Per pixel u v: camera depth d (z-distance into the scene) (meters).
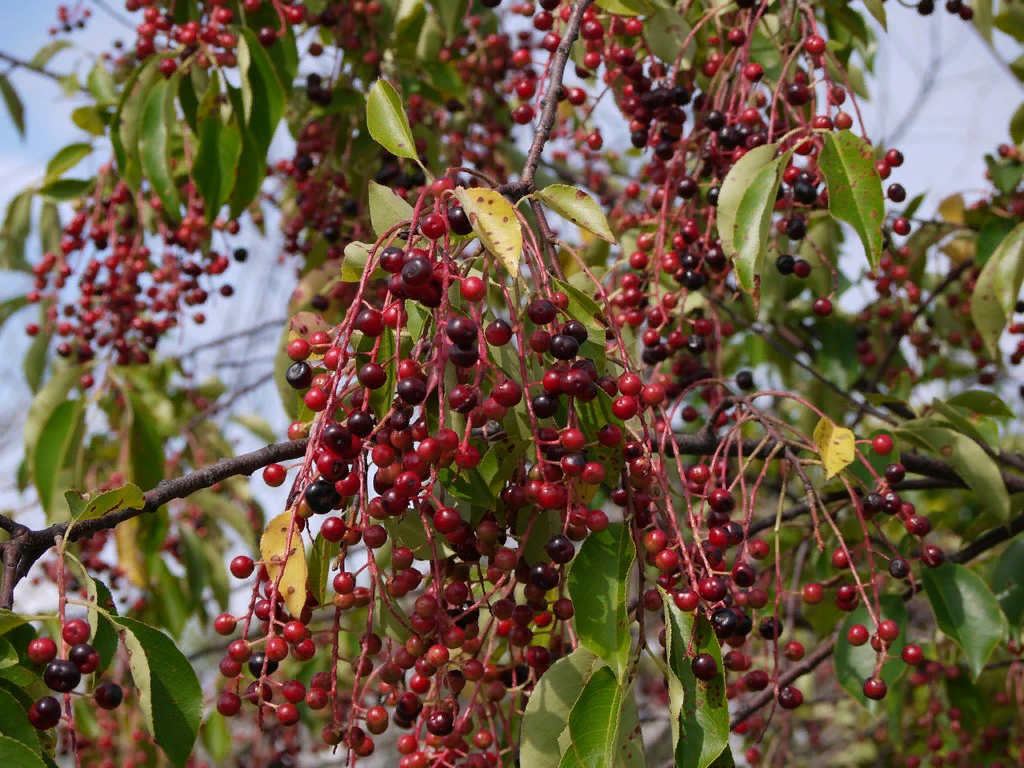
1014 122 1.11
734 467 1.20
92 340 1.21
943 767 1.11
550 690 0.74
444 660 0.72
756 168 0.84
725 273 0.93
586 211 0.77
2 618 0.71
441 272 0.71
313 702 0.73
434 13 1.19
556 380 0.72
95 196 1.21
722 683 0.72
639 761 0.73
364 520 0.72
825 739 1.75
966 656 0.87
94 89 1.27
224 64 1.02
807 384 1.29
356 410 0.72
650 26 0.91
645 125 0.91
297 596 0.71
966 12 1.02
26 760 0.68
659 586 0.74
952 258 1.20
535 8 1.00
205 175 0.99
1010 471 1.03
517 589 0.89
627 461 0.76
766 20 0.99
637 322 0.90
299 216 1.15
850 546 0.99
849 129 0.87
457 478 0.75
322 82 1.17
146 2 1.09
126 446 1.17
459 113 1.35
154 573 1.33
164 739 0.72
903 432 0.93
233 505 1.35
